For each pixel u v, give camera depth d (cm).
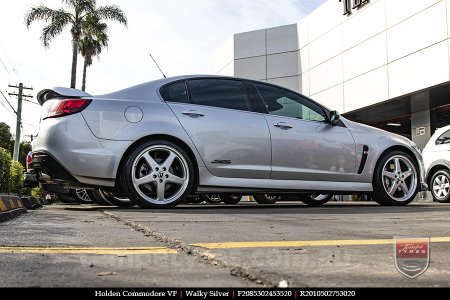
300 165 552
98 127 477
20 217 406
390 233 290
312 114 580
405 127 1986
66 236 273
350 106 1714
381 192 600
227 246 230
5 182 711
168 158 493
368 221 368
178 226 320
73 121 473
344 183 579
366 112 1738
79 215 431
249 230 301
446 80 1306
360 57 1662
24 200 606
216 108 526
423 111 1670
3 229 308
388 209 518
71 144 469
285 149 545
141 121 488
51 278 160
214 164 511
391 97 1519
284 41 2039
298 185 549
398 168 611
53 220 374
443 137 912
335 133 579
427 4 1378
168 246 237
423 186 625
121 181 484
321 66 1873
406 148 618
